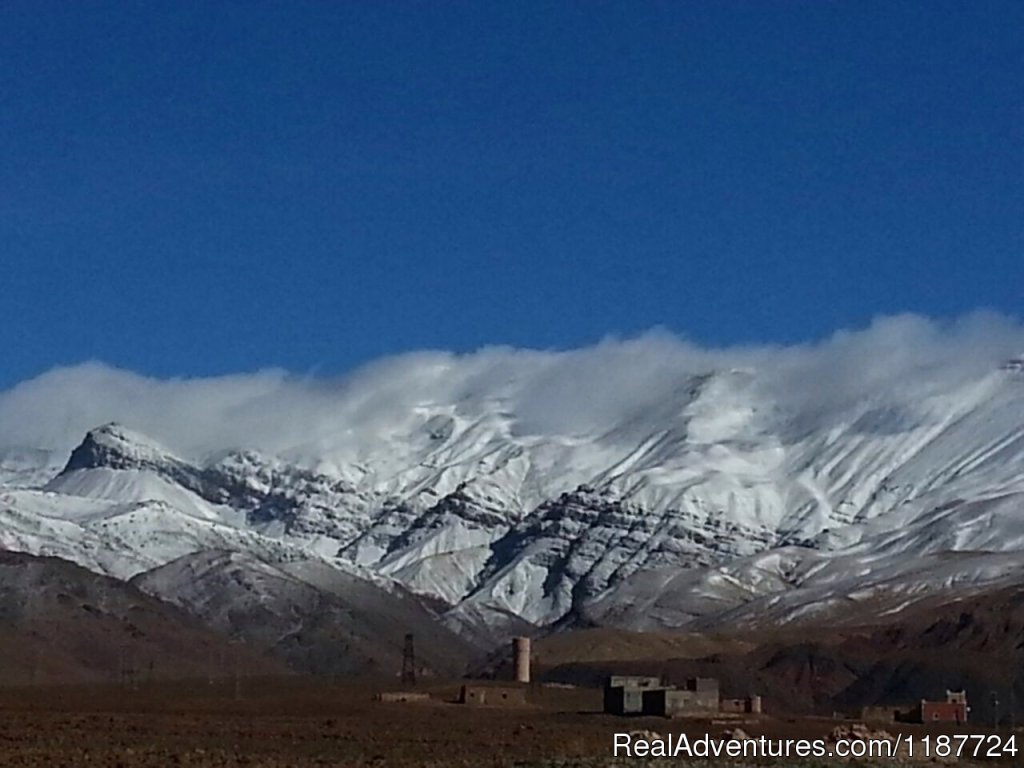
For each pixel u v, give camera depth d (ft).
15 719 590.55
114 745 463.42
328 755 442.91
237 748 463.83
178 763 399.24
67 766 387.14
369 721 632.79
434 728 587.27
